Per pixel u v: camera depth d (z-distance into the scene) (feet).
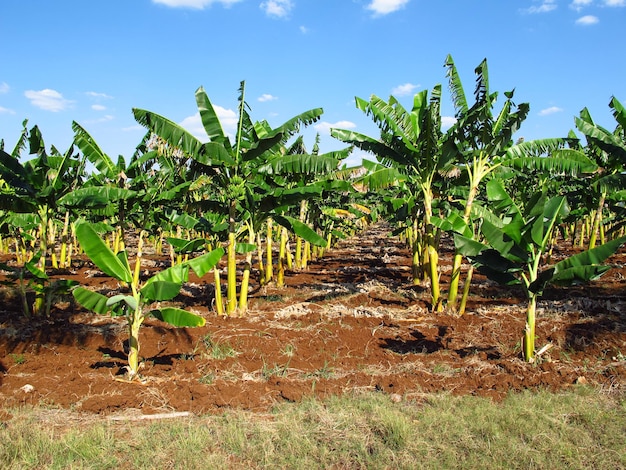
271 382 22.35
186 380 22.18
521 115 29.96
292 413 18.66
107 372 23.32
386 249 86.22
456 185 39.52
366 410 18.97
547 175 53.06
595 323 30.42
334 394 21.07
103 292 43.21
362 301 39.19
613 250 21.76
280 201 31.68
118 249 54.24
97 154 38.50
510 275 25.02
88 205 36.17
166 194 37.99
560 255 66.18
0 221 40.42
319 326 31.19
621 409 18.89
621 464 15.03
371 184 33.94
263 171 32.27
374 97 34.65
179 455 15.52
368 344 28.19
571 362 24.49
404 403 20.06
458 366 24.48
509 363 24.18
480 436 16.88
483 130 31.37
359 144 35.27
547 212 24.58
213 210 36.37
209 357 25.68
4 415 18.63
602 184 35.42
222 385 21.49
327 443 16.49
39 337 28.27
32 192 31.42
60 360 25.04
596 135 35.37
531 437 16.61
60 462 15.21
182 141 29.68
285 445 16.37
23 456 15.23
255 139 32.60
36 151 33.65
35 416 18.43
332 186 35.78
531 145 33.32
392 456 15.57
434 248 35.14
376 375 23.32
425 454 15.72
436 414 18.25
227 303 33.91
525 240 23.81
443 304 36.88
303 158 31.42
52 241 57.06
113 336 28.78
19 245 68.69
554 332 28.96
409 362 25.13
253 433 17.19
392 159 35.22
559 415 18.13
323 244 32.30
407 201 40.40
